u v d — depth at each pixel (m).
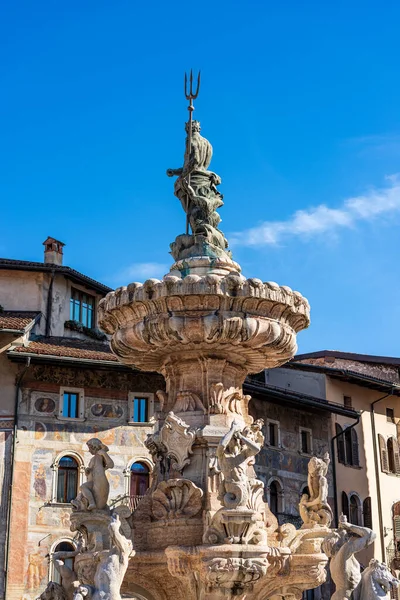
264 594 14.75
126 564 13.53
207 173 17.12
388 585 13.43
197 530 14.53
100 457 14.91
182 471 15.08
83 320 47.75
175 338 15.08
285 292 15.12
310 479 16.00
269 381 50.88
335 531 14.12
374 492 52.06
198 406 15.59
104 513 14.62
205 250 16.44
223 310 14.92
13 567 36.91
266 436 45.12
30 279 45.22
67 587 14.96
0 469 37.88
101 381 40.47
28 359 38.47
